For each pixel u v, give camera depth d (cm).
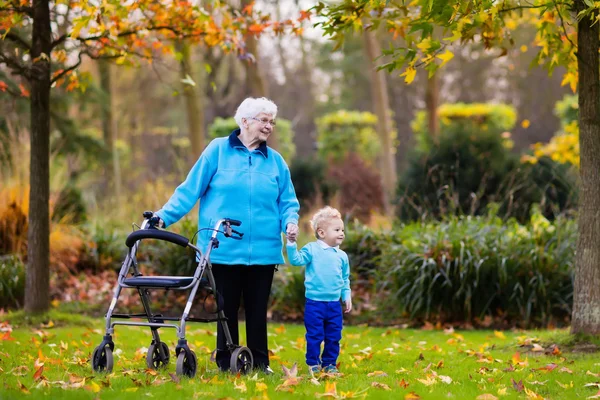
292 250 595
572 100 2031
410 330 959
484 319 1009
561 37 801
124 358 666
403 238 1107
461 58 4591
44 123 925
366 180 2570
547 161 1677
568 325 970
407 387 545
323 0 772
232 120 2709
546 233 1064
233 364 575
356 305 1088
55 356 688
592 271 739
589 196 737
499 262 995
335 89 5166
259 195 595
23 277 1104
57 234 1251
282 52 4703
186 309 555
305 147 5119
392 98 4919
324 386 538
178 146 3800
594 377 597
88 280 1230
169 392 500
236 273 600
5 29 890
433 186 1455
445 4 626
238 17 946
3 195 1214
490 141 1498
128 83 3462
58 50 918
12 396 484
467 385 562
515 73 4700
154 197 1466
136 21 923
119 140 3512
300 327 974
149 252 1238
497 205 1197
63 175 1443
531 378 589
